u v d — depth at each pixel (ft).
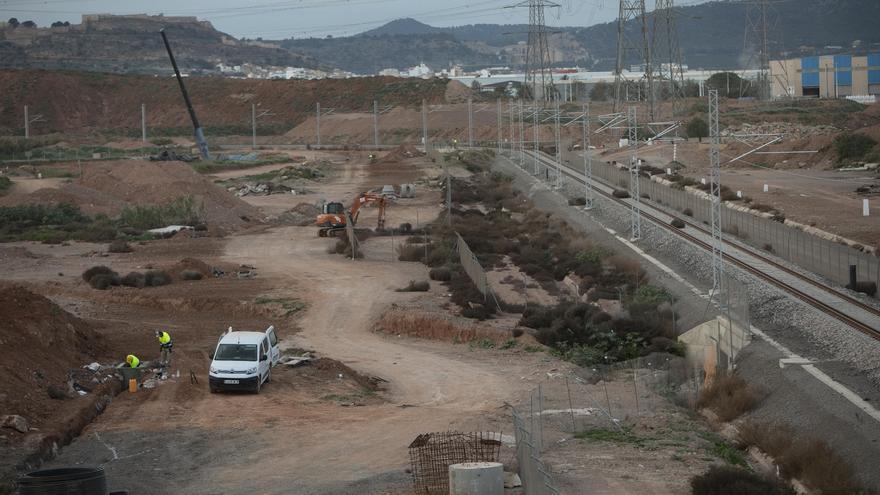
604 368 139.74
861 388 111.14
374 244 262.88
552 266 226.79
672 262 212.02
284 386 130.11
